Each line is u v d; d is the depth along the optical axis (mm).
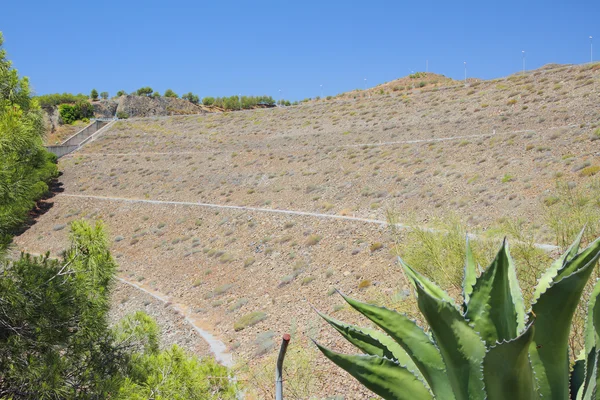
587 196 8875
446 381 2748
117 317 23531
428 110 51688
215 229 33000
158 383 7266
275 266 24172
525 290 5602
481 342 2453
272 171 43125
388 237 21672
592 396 2346
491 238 7629
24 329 6941
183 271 27891
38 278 7184
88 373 7129
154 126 72125
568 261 2627
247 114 72938
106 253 8141
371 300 14297
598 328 2416
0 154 7047
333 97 85375
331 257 22391
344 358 2805
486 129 38281
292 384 9062
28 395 6574
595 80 41438
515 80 52781
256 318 18391
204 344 17625
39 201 46688
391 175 32875
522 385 2273
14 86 7566
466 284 3043
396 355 3027
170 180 47250
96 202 44625
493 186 24844
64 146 61562
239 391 8906
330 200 32094
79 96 86375
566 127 31438
